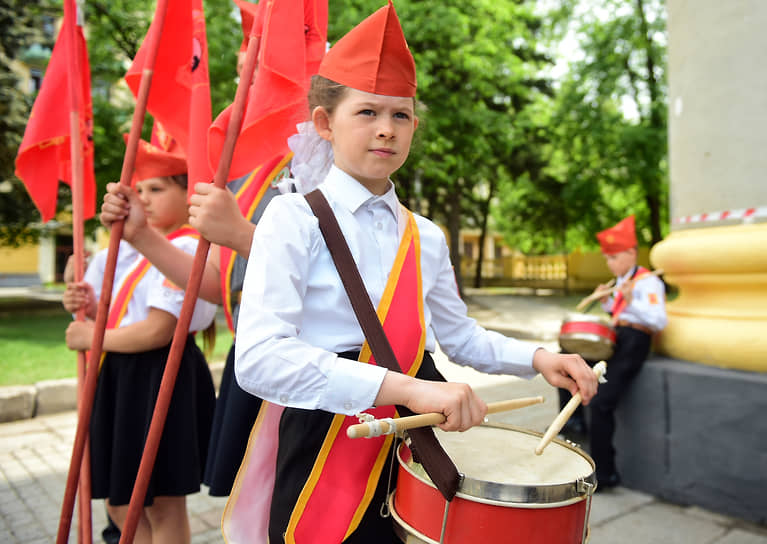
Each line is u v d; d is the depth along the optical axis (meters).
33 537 2.84
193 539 2.85
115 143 10.45
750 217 3.09
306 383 1.04
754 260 3.02
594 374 1.35
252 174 1.82
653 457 3.37
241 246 1.47
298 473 1.19
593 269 23.50
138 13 10.84
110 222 1.69
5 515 3.07
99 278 2.39
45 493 3.34
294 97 1.51
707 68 3.27
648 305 3.38
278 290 1.11
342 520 1.15
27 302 14.85
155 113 1.83
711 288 3.36
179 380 2.03
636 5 15.98
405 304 1.22
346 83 1.19
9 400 4.66
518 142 15.06
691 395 3.19
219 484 1.75
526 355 1.42
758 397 2.94
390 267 1.27
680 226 3.53
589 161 17.92
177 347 1.49
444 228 22.59
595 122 16.66
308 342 1.19
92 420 2.02
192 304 1.49
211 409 2.27
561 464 1.21
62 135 2.14
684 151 3.46
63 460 3.85
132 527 1.50
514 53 16.36
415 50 11.20
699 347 3.30
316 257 1.20
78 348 2.04
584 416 4.13
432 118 11.21
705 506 3.14
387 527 1.21
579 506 1.06
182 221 2.16
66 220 12.45
